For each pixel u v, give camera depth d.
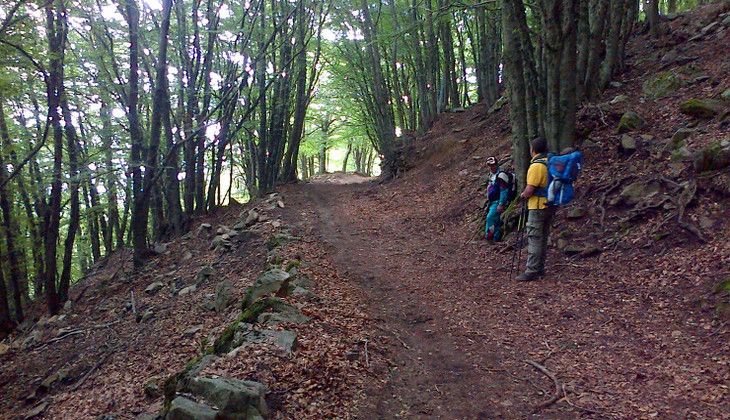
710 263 6.02
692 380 4.23
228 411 3.68
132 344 8.55
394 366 4.86
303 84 21.41
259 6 14.03
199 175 18.20
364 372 4.61
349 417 3.91
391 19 21.17
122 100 15.34
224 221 16.16
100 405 6.10
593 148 9.78
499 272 7.95
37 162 16.31
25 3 9.73
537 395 4.27
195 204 19.56
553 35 8.59
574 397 4.17
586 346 5.15
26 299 16.98
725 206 6.70
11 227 13.61
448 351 5.26
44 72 10.68
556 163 7.09
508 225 9.38
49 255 13.03
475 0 14.48
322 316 5.75
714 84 9.73
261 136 19.62
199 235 15.20
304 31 18.33
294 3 18.25
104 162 13.20
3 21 9.80
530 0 10.13
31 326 13.09
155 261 14.15
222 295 8.15
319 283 7.20
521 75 9.47
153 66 16.23
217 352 5.33
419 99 23.70
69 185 13.39
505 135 15.39
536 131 9.32
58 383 8.40
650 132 9.25
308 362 4.52
